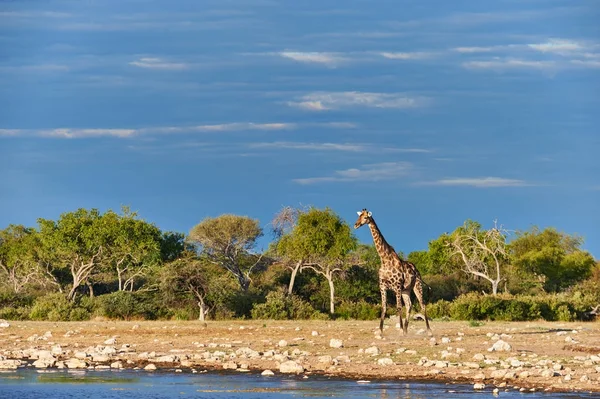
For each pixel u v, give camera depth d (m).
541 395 37.19
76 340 60.97
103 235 110.94
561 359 47.06
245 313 93.38
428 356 48.94
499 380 40.94
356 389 39.38
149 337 62.94
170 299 90.31
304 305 94.31
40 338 62.41
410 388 39.38
